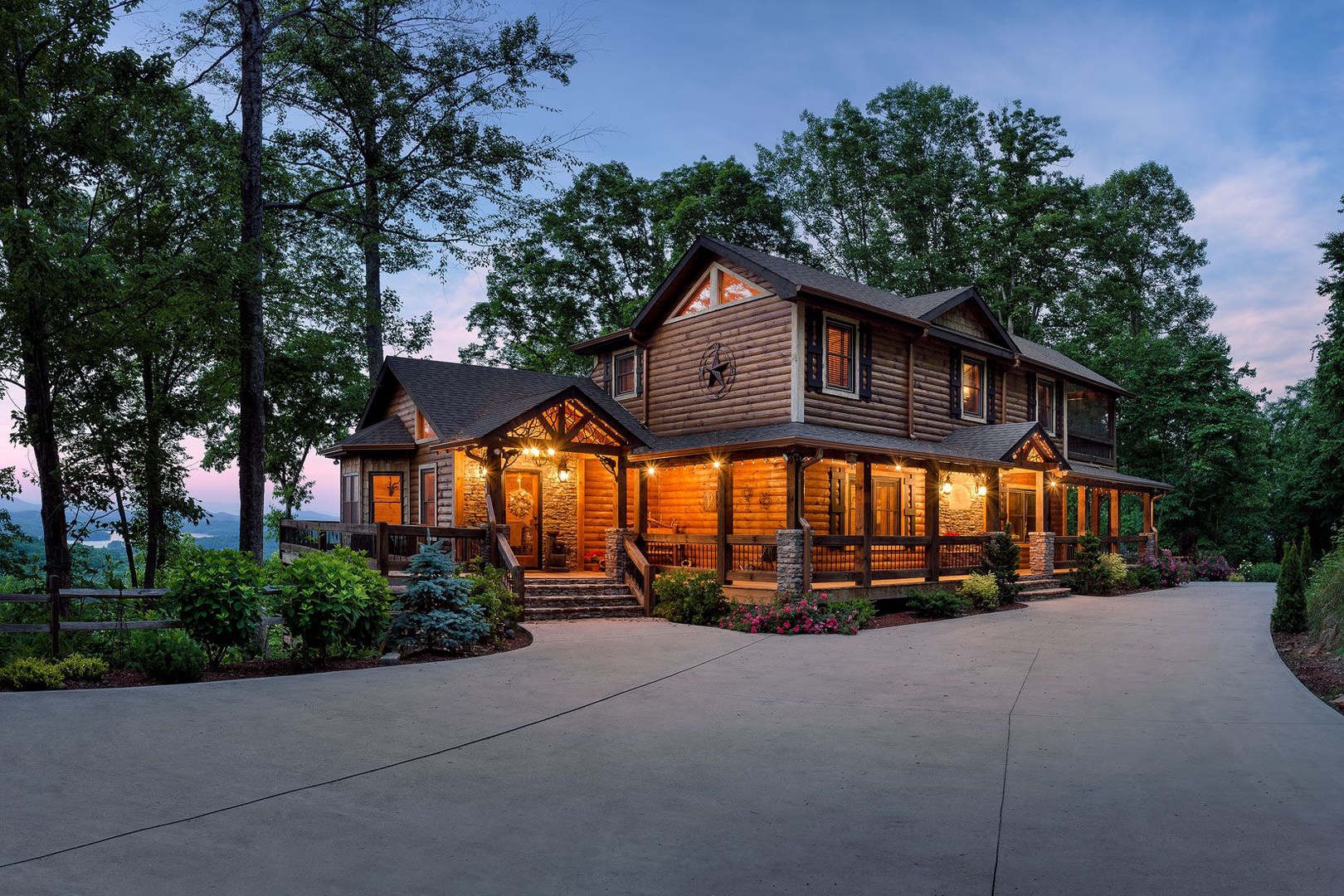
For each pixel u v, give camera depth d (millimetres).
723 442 17359
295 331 24078
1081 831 4816
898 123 42719
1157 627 14898
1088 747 6746
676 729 7312
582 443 17594
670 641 12883
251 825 4781
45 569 14531
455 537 16234
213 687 8805
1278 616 13914
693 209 31938
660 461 18703
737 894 3955
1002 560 19250
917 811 5180
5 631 9711
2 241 12484
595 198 34312
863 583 16766
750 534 16875
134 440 16078
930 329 20203
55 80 14414
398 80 21922
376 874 4125
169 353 18281
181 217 16516
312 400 23844
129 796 5203
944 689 9289
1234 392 33375
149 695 8234
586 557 20609
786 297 17609
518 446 16953
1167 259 49781
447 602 11688
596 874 4180
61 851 4309
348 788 5523
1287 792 5527
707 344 20000
